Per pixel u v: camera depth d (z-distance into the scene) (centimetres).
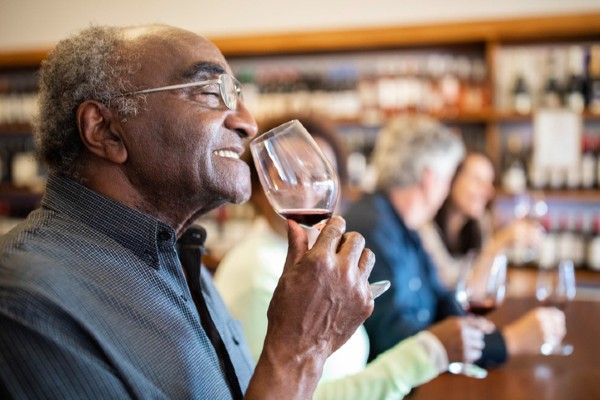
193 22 392
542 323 153
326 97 384
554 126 364
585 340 175
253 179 157
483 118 368
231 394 99
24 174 434
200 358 90
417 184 216
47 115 98
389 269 187
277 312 84
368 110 383
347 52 404
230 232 397
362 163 394
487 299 164
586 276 363
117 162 96
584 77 370
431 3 369
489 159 311
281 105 387
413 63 386
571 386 134
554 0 355
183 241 111
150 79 95
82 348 79
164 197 98
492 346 149
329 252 84
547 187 374
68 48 98
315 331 84
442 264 297
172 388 85
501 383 137
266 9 386
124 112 94
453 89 375
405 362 135
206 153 95
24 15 408
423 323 191
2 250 84
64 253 86
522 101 372
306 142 98
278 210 100
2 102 432
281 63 412
